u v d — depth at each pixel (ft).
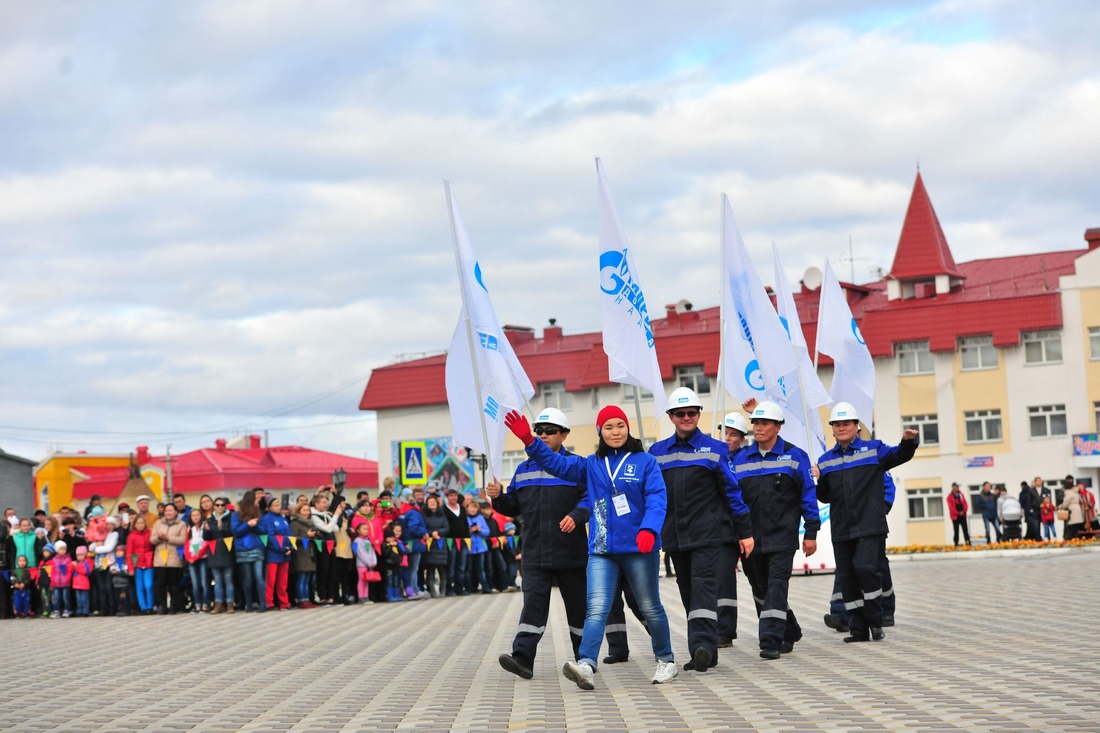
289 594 84.12
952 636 45.68
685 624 57.06
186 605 85.46
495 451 47.91
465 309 44.19
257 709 33.99
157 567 84.12
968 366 195.42
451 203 47.55
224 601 82.07
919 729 25.93
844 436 45.85
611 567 36.11
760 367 57.06
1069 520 132.77
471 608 76.69
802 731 26.22
